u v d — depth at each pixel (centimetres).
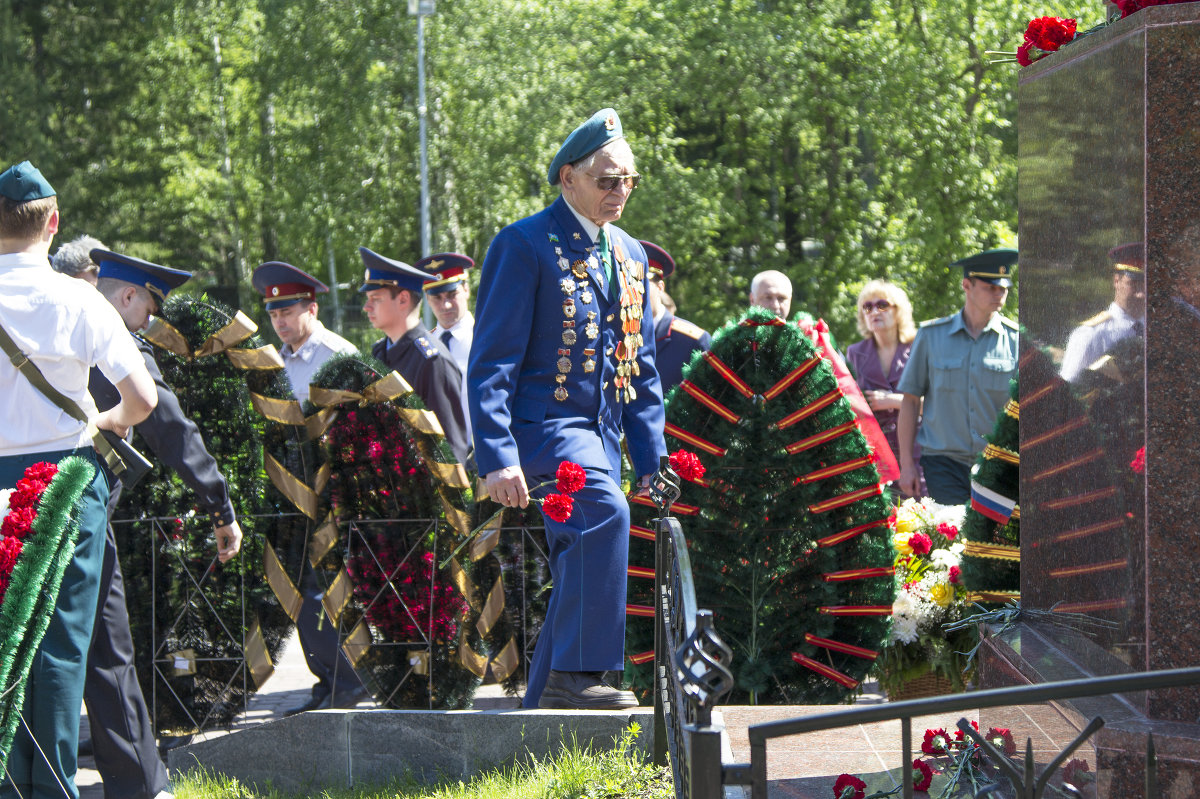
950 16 2636
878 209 2859
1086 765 283
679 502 487
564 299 448
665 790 381
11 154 3506
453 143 3462
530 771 437
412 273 672
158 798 429
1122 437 296
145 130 3888
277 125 3766
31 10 3788
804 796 340
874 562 489
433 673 545
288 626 557
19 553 342
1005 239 2522
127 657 427
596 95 3250
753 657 490
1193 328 281
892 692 532
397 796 437
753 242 3244
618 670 448
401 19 3497
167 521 546
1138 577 287
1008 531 433
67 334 375
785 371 483
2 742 339
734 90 3091
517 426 449
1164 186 282
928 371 740
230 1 3888
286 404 546
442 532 546
